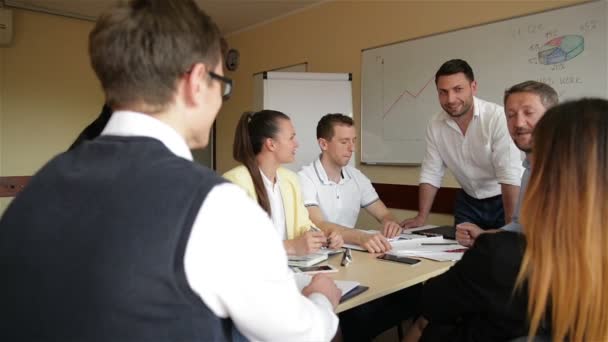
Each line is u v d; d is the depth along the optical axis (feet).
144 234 1.65
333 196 7.18
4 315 1.75
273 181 5.83
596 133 2.30
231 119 16.15
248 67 15.37
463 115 7.25
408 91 10.77
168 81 1.94
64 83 14.29
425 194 8.04
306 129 11.89
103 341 1.62
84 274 1.65
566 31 8.18
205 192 1.74
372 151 11.73
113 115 2.03
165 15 1.92
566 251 2.27
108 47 1.91
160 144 1.91
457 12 9.76
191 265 1.68
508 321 2.58
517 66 8.87
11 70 13.34
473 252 2.76
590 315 2.23
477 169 7.49
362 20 11.71
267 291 1.82
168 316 1.68
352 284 3.93
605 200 2.24
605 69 7.75
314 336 2.07
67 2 13.20
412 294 6.20
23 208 1.86
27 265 1.74
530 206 2.45
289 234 5.83
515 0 8.83
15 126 13.51
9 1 13.02
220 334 1.91
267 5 13.08
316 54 13.02
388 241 5.63
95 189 1.77
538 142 2.50
